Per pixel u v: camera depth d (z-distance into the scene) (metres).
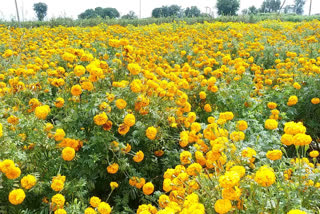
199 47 7.88
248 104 4.51
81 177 2.80
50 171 2.85
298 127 2.32
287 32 13.48
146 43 9.01
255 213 1.92
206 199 2.13
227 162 2.47
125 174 3.04
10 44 9.08
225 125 3.67
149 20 27.12
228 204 1.79
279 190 2.08
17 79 4.34
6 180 2.41
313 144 4.56
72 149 2.66
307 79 5.22
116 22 25.92
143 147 3.39
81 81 3.73
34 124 3.12
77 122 3.15
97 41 9.61
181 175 2.31
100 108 3.04
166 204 2.23
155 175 3.44
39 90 4.82
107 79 3.76
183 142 3.15
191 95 4.85
